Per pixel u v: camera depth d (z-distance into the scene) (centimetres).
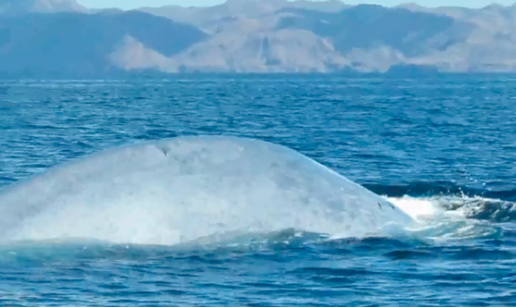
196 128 13488
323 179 3747
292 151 3766
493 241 4231
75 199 3516
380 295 3684
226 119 15650
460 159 8906
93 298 3478
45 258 3481
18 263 3481
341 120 15300
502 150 9894
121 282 3612
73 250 3497
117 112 18025
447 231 4278
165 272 3622
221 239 3562
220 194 3581
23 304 3412
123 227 3528
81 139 11281
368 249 3803
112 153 3603
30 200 3525
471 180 7056
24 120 14825
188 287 3650
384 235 3850
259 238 3622
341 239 3728
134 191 3544
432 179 7138
